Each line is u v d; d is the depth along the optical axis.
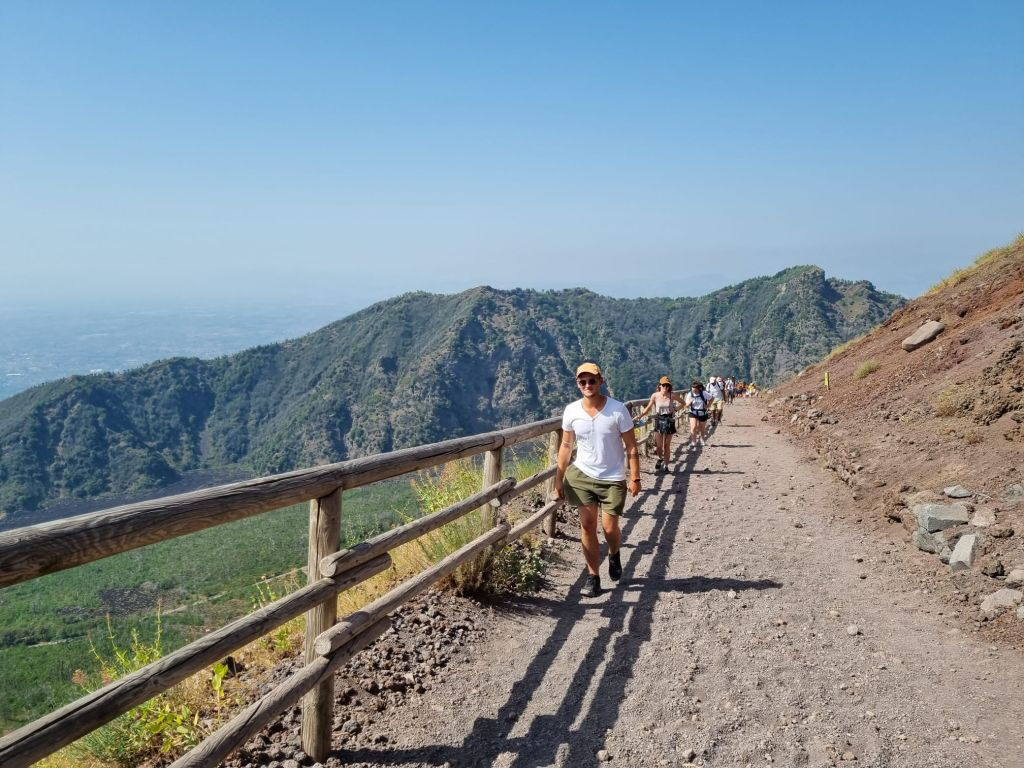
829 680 4.20
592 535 5.70
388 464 3.68
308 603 3.02
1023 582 5.20
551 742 3.56
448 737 3.60
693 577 6.24
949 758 3.34
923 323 19.36
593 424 5.49
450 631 4.86
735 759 3.37
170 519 2.27
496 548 5.65
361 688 3.99
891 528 7.65
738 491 10.43
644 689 4.11
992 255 21.36
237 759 3.21
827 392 20.72
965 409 9.64
